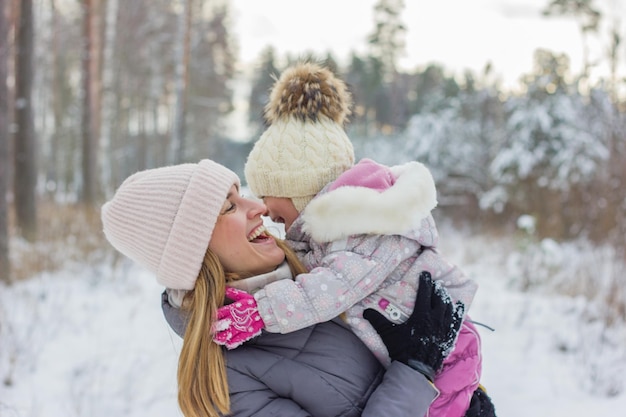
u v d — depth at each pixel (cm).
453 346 134
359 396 128
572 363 432
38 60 1906
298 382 125
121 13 2073
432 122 1543
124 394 361
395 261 134
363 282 129
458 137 1491
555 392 389
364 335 132
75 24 2152
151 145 3033
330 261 132
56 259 673
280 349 130
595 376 398
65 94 2586
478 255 882
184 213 128
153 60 2486
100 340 452
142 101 2670
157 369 407
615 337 475
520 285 657
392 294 137
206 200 129
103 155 1848
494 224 1284
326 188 142
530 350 460
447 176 1483
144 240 132
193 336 125
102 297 570
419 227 137
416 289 138
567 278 643
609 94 786
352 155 156
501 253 862
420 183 136
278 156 149
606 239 726
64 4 2248
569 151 1127
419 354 129
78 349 432
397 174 148
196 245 128
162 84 2602
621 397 380
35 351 413
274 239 143
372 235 135
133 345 450
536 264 711
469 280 144
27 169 820
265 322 125
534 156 1209
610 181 758
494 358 448
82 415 330
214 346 126
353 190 134
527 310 550
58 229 798
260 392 126
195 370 124
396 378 125
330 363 128
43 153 2358
